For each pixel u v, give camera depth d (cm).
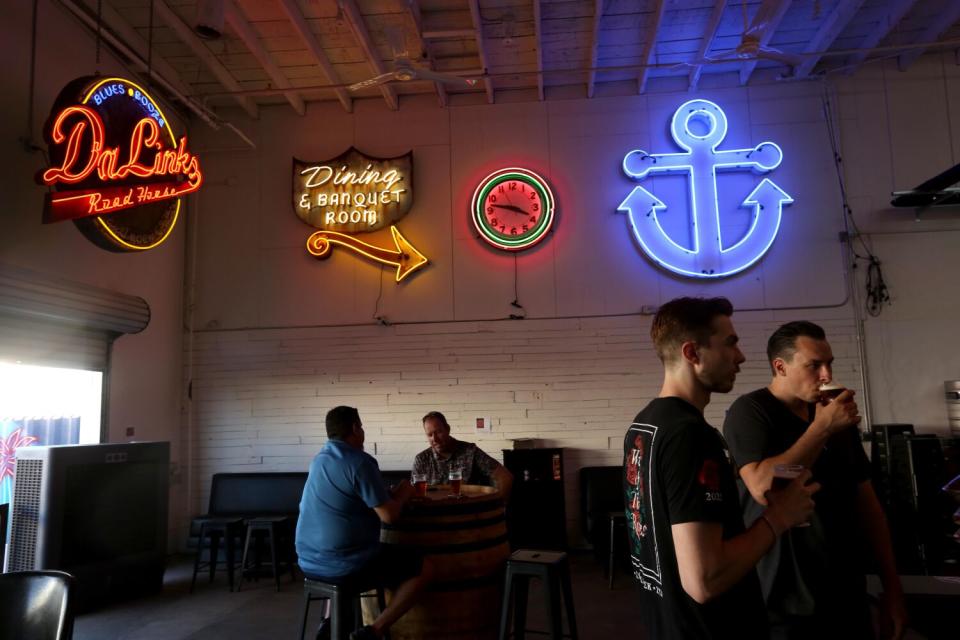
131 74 663
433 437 464
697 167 710
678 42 674
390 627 359
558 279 718
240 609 504
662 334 167
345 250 740
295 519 639
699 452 143
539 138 739
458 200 736
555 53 685
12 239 510
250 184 759
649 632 152
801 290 697
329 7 600
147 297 679
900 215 701
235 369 736
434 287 726
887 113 715
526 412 705
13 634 229
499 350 714
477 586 361
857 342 686
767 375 688
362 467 343
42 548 469
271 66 675
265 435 724
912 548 558
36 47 541
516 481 638
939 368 679
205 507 720
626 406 698
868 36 678
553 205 717
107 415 605
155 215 573
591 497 661
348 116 760
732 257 696
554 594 331
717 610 143
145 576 541
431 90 748
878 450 618
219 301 745
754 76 730
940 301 688
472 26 633
